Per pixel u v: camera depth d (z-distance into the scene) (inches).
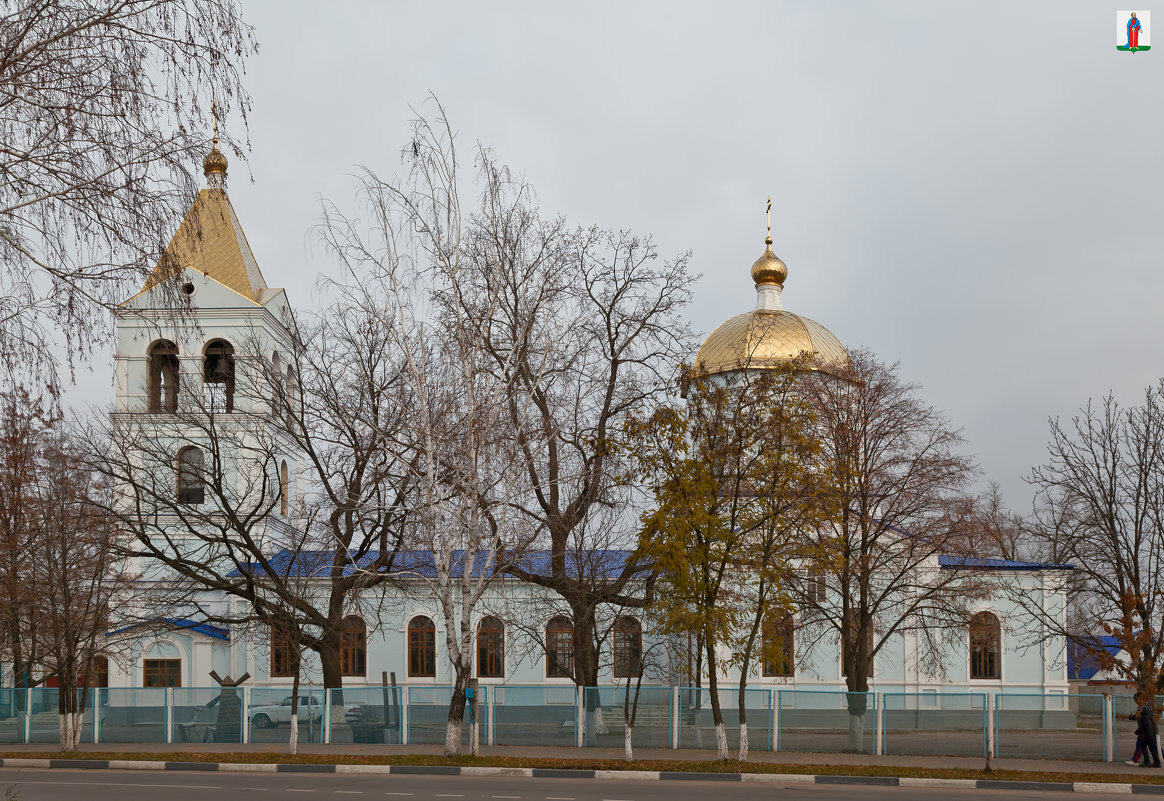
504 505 1031.0
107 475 1370.6
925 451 1343.5
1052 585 1726.1
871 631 1695.4
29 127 422.3
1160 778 971.3
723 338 1824.6
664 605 1062.4
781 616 1149.7
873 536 1306.6
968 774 963.3
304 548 1520.7
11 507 1451.8
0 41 412.2
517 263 1135.0
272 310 1690.5
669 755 1109.7
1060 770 1021.8
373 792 773.3
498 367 1170.6
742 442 1082.1
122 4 432.5
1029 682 1716.3
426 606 1692.9
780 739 1200.2
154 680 1635.1
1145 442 1237.7
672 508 1008.9
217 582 1366.9
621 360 1316.4
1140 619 1202.0
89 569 1453.0
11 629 1476.4
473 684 1039.0
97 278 438.9
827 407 1337.4
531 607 1576.0
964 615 1371.8
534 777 928.9
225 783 840.9
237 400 1626.5
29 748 1220.5
